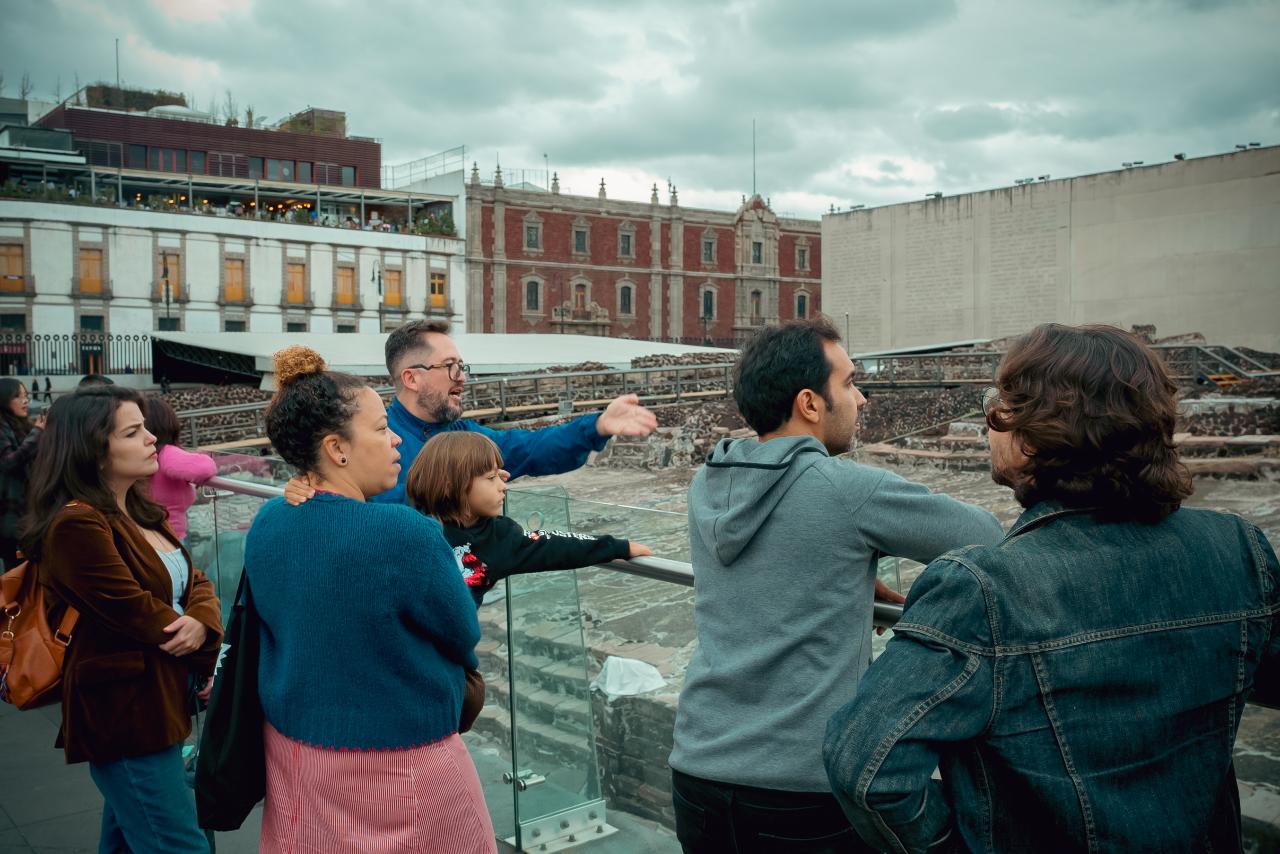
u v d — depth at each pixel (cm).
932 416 2083
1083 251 3575
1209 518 133
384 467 198
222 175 5141
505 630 349
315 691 184
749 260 6906
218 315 4784
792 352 193
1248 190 3222
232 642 202
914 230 4025
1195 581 126
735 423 2081
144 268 4581
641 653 312
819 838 178
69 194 4447
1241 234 3238
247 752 200
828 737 127
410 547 182
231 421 2041
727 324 6875
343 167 5516
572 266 6194
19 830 351
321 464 193
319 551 183
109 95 5738
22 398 550
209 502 445
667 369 2773
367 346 2936
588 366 2853
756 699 183
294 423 191
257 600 193
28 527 245
